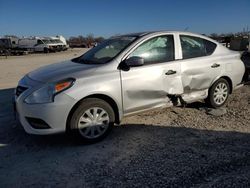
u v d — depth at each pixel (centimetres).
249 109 617
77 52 4019
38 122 432
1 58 3042
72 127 439
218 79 603
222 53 611
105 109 461
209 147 436
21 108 439
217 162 388
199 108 622
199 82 568
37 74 483
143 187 335
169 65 520
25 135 496
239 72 639
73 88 430
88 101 444
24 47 4206
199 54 574
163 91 517
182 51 547
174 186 335
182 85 542
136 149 437
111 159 407
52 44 4197
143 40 506
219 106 623
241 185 334
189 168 374
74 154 425
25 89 450
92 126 454
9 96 801
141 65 489
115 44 529
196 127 521
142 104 499
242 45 910
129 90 478
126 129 518
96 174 368
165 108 573
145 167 381
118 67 473
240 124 532
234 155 407
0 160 410
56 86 426
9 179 361
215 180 345
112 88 459
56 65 526
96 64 484
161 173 364
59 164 397
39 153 431
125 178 356
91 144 459
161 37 528
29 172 377
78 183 349
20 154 428
